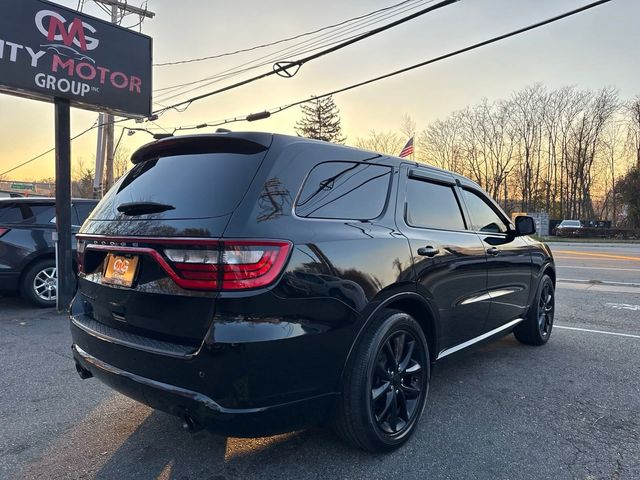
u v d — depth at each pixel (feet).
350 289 7.98
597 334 18.31
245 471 8.27
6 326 18.76
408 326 9.29
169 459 8.68
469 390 12.20
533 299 15.78
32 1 21.38
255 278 6.82
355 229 8.63
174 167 8.82
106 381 8.27
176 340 7.27
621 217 147.64
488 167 179.83
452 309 10.93
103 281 8.63
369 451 8.75
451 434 9.71
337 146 9.26
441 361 10.87
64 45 22.41
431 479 8.04
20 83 20.94
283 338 6.94
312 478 8.05
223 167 8.04
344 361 7.93
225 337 6.63
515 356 15.33
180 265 7.11
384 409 8.79
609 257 58.34
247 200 7.28
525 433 9.77
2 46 20.47
